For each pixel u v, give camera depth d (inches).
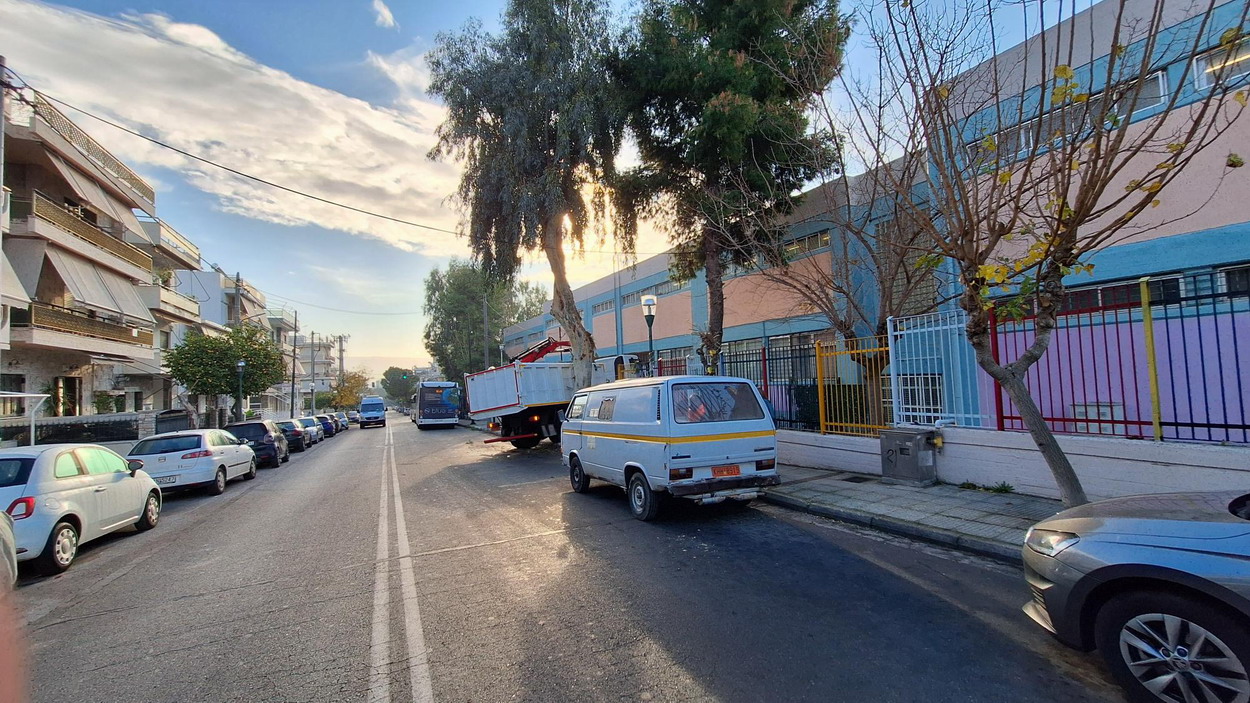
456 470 550.0
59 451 274.8
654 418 278.1
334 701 128.6
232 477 509.0
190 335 1009.5
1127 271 333.7
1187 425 231.9
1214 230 303.7
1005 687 120.3
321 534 298.5
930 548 224.1
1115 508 131.6
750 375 490.0
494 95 593.9
